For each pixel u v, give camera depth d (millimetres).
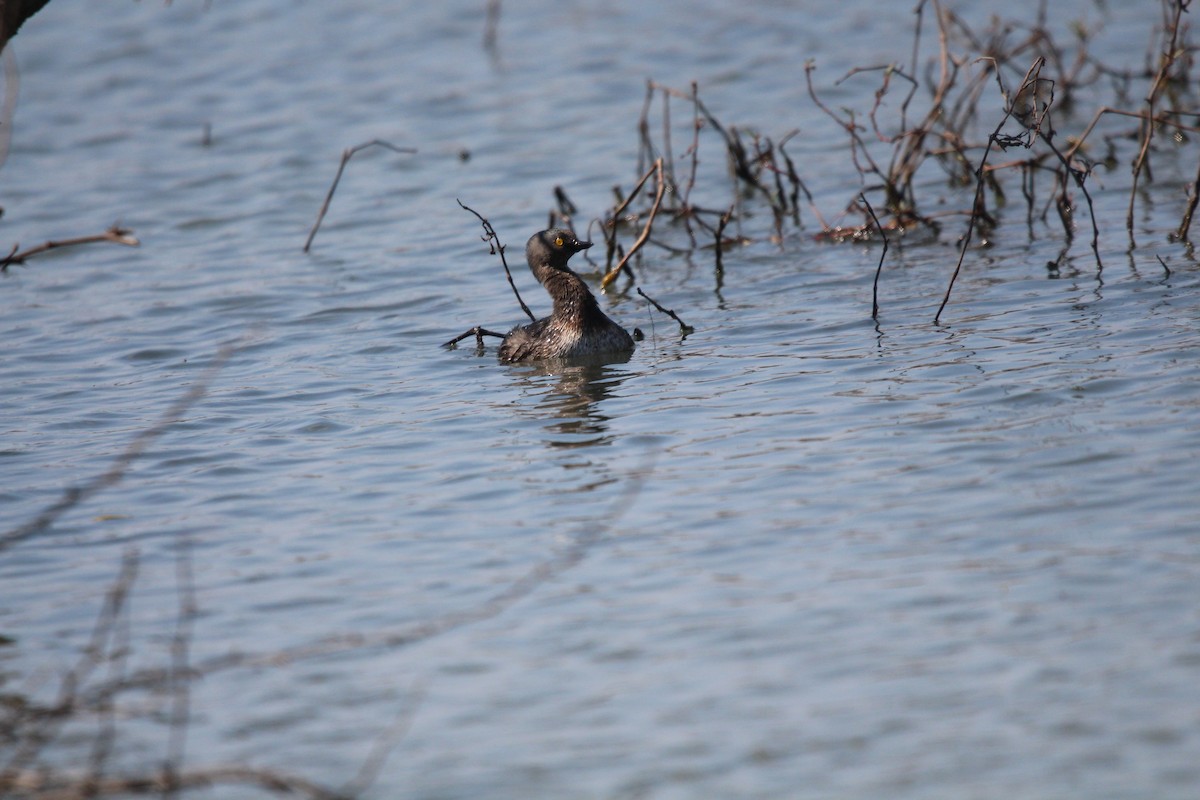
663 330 36219
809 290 38312
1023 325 32625
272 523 25297
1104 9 64688
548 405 30875
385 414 31125
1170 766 16406
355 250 45625
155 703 19469
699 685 18938
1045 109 37000
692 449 27188
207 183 54000
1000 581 20859
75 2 79188
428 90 63812
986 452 25359
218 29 74125
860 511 23625
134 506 26484
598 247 45188
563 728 18219
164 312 40531
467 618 21141
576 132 56938
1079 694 17969
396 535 24344
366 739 18297
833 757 17203
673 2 73688
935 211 44781
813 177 49688
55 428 31359
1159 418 25906
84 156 57906
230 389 33594
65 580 23438
